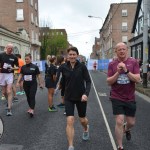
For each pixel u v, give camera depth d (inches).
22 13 2367.1
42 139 295.9
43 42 3316.9
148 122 380.8
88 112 450.9
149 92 705.0
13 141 288.2
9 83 419.8
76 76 260.1
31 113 404.5
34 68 415.5
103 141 290.5
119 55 248.4
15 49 1889.8
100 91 775.1
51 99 452.8
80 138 300.5
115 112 250.2
